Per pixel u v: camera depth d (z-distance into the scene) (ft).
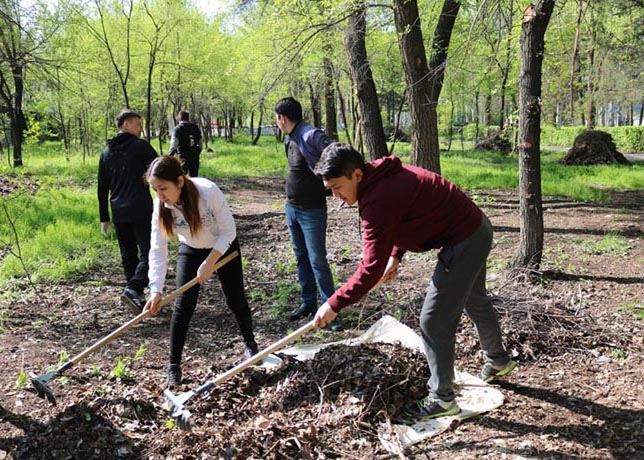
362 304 18.47
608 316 17.08
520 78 19.83
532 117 19.81
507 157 82.84
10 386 12.87
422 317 11.08
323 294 16.69
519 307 16.08
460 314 11.03
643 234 29.01
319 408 11.41
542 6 18.83
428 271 22.36
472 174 56.08
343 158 10.14
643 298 18.79
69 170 56.95
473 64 32.04
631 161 79.36
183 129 37.63
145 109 88.63
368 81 38.50
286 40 36.65
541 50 19.27
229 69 48.91
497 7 21.02
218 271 13.67
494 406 11.85
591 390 12.69
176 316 12.90
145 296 19.62
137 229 18.22
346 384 11.93
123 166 18.07
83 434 10.79
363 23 36.52
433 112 34.50
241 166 69.82
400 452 10.28
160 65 78.48
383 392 11.65
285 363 13.10
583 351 14.56
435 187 10.52
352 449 10.52
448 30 34.58
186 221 12.34
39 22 53.78
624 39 65.51
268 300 19.44
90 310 18.42
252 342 14.32
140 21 75.97
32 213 31.30
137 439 10.71
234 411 11.57
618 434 10.93
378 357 12.59
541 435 10.90
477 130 97.55
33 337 15.93
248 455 10.14
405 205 10.30
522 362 14.10
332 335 16.19
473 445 10.61
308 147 15.42
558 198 42.83
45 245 25.38
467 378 12.88
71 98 69.41
